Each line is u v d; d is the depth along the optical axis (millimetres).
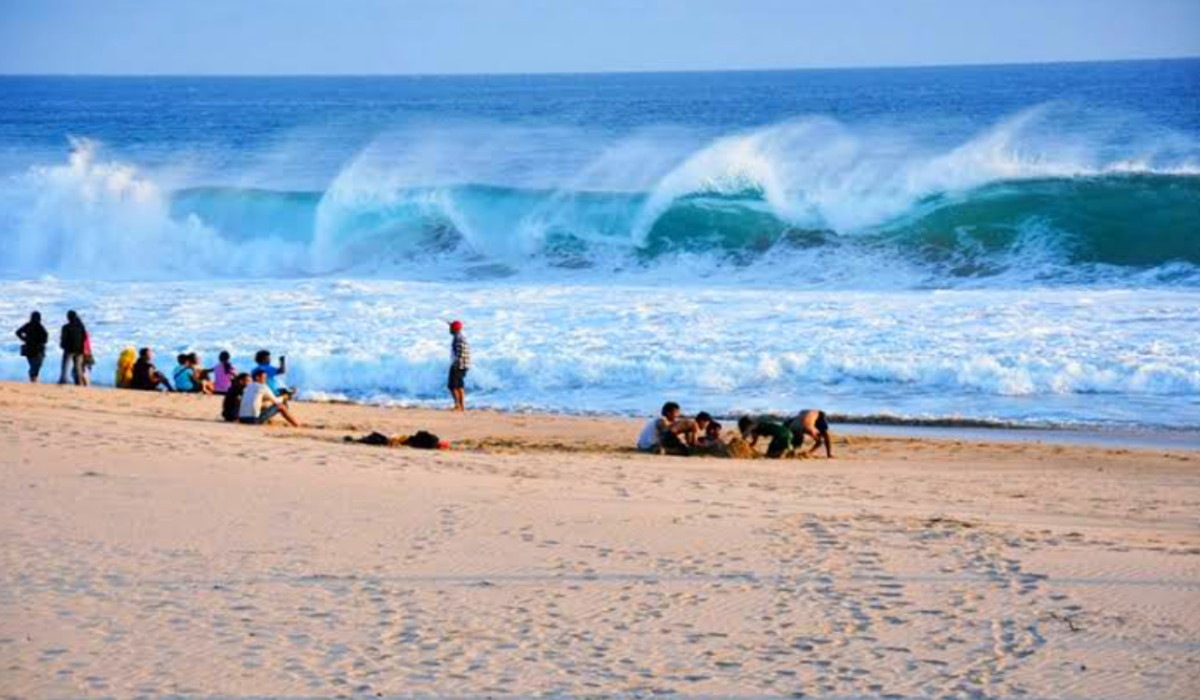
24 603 17547
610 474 29797
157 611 17406
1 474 25469
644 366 47312
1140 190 72812
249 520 22484
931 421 41250
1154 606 18281
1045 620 17641
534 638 16688
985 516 25844
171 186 94688
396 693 14680
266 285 67500
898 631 17156
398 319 56500
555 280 73688
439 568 19844
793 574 19875
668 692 14820
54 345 53781
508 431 39531
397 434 37781
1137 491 30156
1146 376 44062
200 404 43031
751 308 56969
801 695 14781
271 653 15914
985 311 54344
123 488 24609
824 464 34156
